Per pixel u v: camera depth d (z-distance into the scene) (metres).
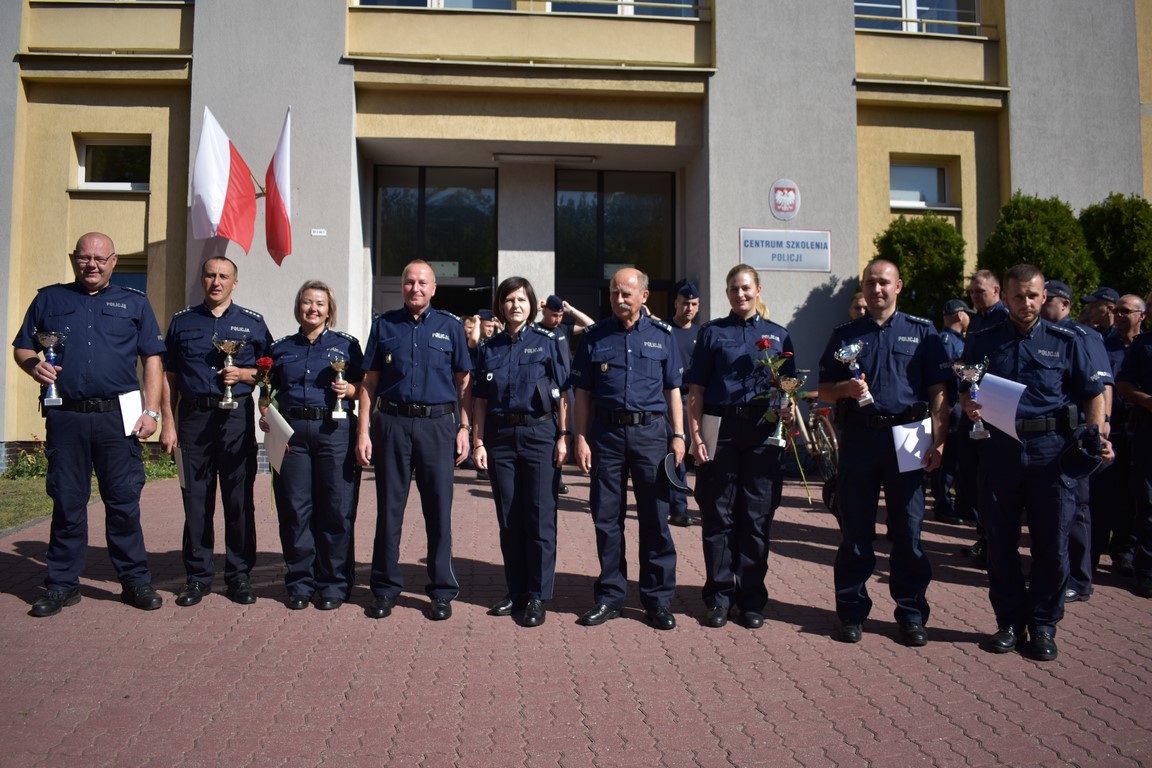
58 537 4.96
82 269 4.99
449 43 10.80
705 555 4.96
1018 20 11.59
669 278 12.19
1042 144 11.53
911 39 11.53
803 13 11.08
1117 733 3.51
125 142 11.12
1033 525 4.48
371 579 5.06
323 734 3.41
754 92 10.95
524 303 5.04
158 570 5.86
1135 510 5.66
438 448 4.96
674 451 4.87
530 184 11.73
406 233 11.90
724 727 3.53
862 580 4.66
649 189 12.20
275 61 10.51
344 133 10.54
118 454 5.02
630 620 4.95
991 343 4.70
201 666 4.12
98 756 3.20
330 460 5.08
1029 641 4.54
